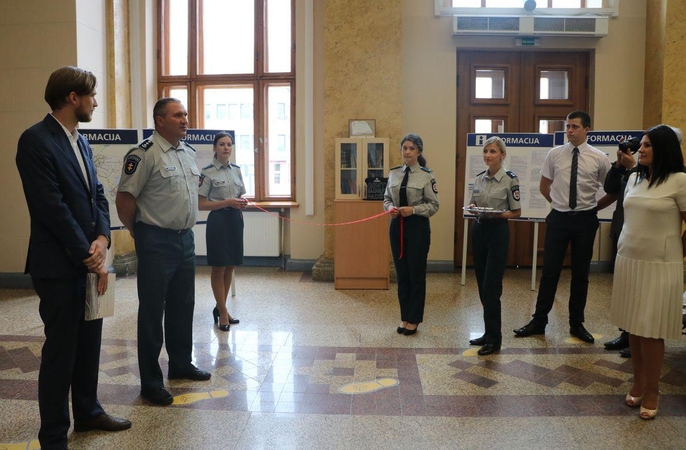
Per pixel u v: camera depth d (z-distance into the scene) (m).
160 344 2.88
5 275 5.70
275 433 2.51
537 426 2.58
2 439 2.44
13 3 5.54
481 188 3.67
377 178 5.48
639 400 2.78
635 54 6.28
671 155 2.57
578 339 3.88
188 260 3.05
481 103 6.46
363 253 5.50
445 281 5.91
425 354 3.58
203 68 6.82
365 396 2.93
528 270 6.52
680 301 2.57
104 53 6.05
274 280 5.99
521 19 6.05
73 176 2.23
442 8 6.23
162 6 6.73
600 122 6.36
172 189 2.80
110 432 2.52
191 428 2.56
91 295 2.25
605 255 6.42
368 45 5.87
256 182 6.77
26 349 3.68
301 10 6.40
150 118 6.66
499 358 3.50
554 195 3.91
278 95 6.75
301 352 3.63
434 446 2.39
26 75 5.57
